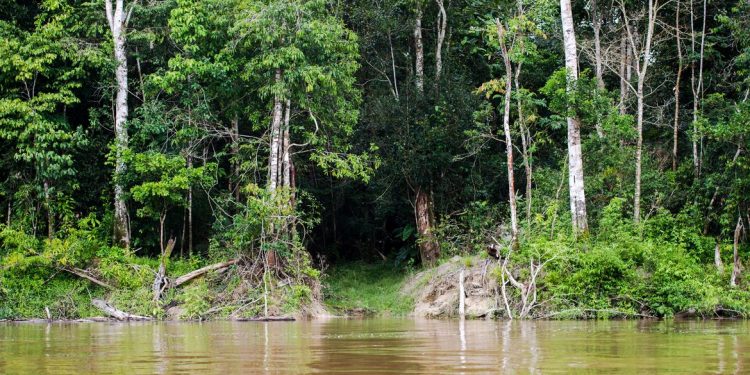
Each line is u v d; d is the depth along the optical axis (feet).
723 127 74.54
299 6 80.84
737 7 88.99
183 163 83.51
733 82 94.27
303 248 80.53
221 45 86.99
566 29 76.43
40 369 26.68
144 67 99.14
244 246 79.66
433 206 96.27
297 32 80.48
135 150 87.20
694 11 100.12
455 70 104.99
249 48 85.56
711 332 43.65
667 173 87.15
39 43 85.51
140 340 41.11
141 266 79.15
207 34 85.71
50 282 78.69
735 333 42.70
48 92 89.51
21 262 76.59
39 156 82.74
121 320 72.74
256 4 81.00
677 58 100.58
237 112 90.27
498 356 29.27
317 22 81.71
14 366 27.71
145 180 85.20
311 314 76.38
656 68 102.73
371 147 89.30
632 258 67.10
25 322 69.51
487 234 86.74
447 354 30.27
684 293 63.16
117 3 88.17
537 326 51.78
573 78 75.41
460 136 94.48
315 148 89.71
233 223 81.20
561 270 66.64
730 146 79.51
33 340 41.63
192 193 90.79
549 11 81.61
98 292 78.48
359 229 117.39
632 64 103.81
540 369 24.94
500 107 97.55
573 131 75.05
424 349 32.73
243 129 99.40
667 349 31.91
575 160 74.38
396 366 26.27
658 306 63.62
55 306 75.20
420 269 96.94
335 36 83.41
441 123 95.30
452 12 108.27
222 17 83.41
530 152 79.36
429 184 95.86
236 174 91.50
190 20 83.76
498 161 100.48
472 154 93.86
